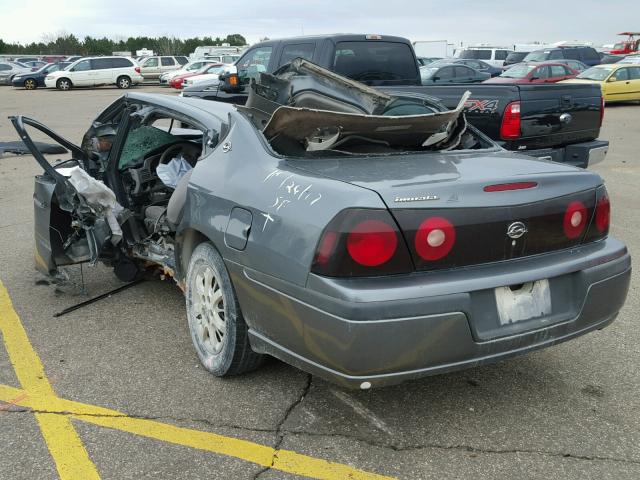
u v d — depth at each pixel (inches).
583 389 128.6
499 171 114.1
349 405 122.0
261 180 116.5
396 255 98.0
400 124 125.9
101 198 160.9
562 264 110.4
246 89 365.1
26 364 139.3
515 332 105.3
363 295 94.3
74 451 107.1
